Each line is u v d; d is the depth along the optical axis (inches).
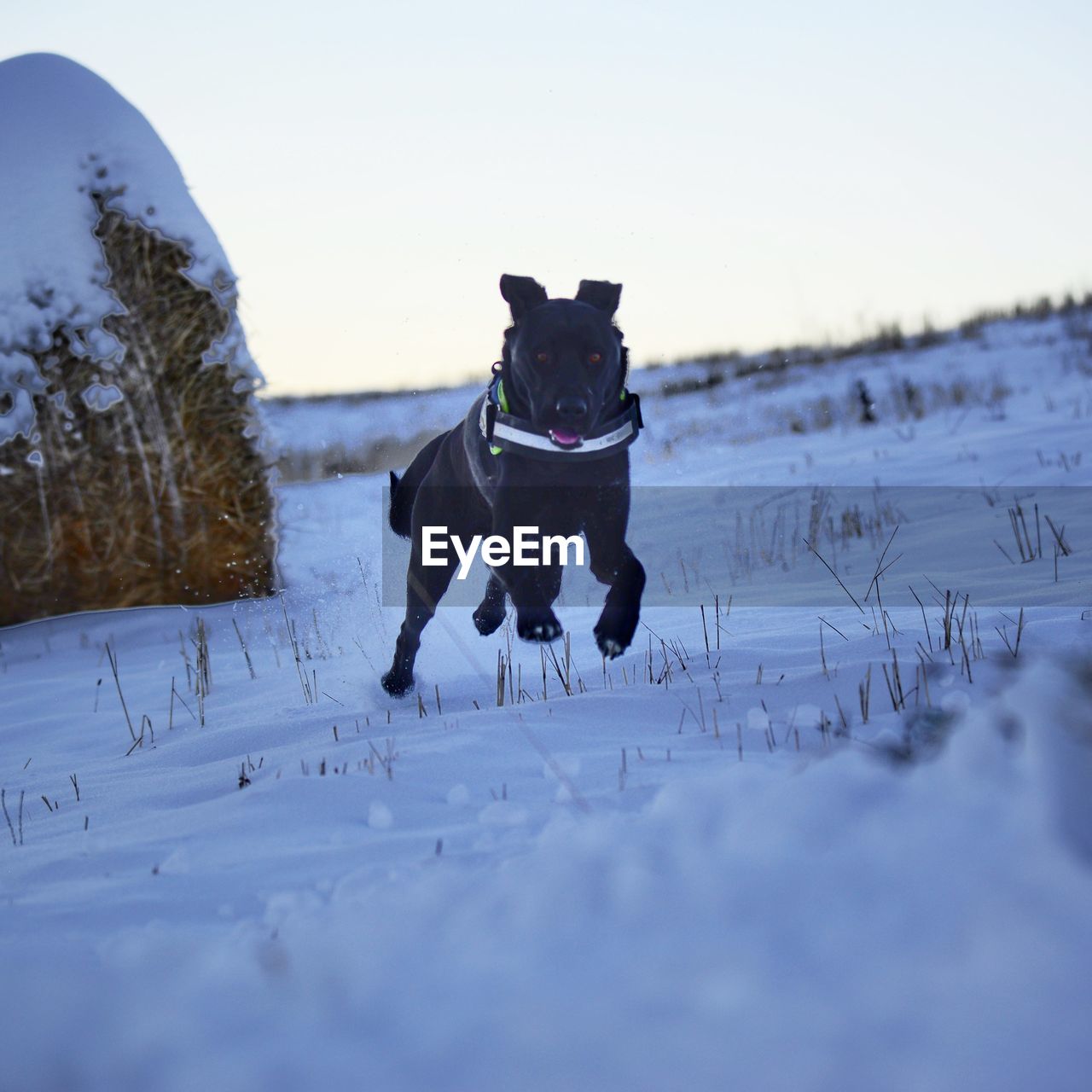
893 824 75.8
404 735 166.4
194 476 348.8
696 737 151.9
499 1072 59.7
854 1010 59.9
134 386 343.0
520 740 156.1
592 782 135.0
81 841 138.1
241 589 354.0
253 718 216.5
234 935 89.4
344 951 75.6
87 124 346.6
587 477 183.3
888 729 143.6
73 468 340.5
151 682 280.1
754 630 230.8
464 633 249.6
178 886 112.0
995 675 153.9
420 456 228.8
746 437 616.7
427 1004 67.1
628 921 72.6
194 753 188.7
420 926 78.2
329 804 134.8
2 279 333.1
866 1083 55.0
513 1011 64.7
